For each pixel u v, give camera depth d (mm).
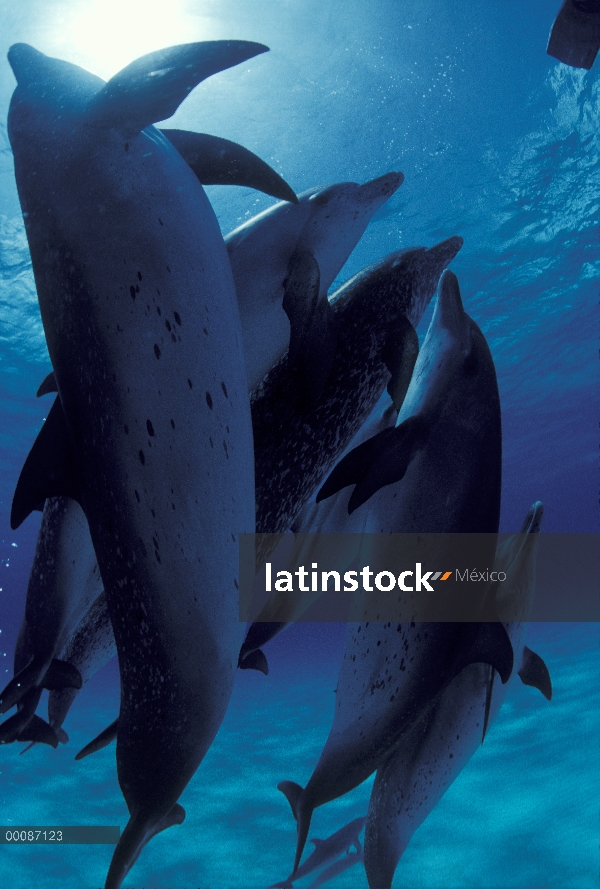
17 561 35562
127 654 1242
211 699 1224
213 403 1217
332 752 1664
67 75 1421
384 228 10742
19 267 10219
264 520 1799
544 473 35781
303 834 1624
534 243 12617
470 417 1585
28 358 13680
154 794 1228
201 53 1171
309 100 7586
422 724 2074
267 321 1734
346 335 1960
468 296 14562
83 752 1604
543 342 17672
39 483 1323
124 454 1177
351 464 1534
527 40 7824
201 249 1269
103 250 1180
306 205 1774
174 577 1184
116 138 1228
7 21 5863
